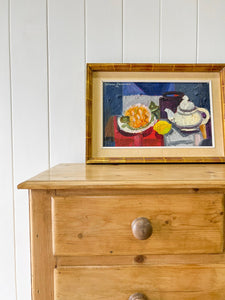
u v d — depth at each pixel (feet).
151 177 1.99
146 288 1.85
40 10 3.20
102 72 3.19
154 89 3.21
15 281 3.29
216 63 3.26
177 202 1.84
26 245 3.30
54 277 1.84
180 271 1.86
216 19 3.28
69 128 3.28
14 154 3.26
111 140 3.16
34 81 3.23
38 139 3.26
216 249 1.85
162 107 3.21
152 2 3.24
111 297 1.85
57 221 1.82
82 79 3.26
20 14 3.19
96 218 1.82
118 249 1.83
